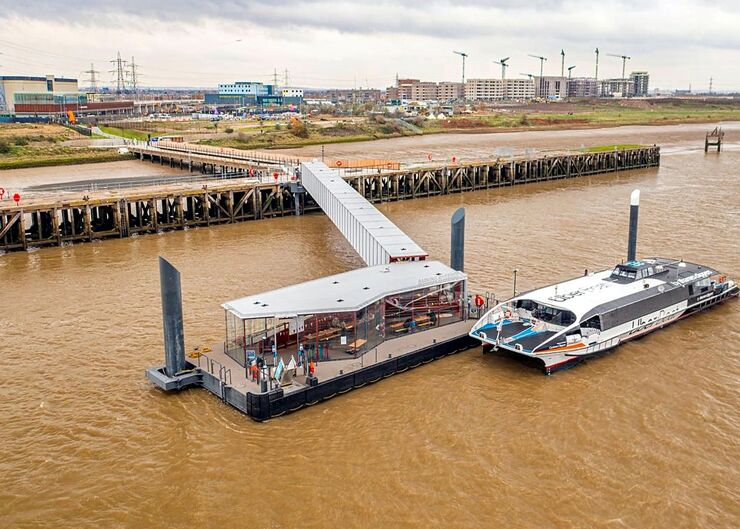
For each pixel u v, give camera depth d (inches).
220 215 3499.0
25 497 1175.0
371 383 1550.2
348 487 1186.6
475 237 2982.3
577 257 2596.0
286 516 1118.4
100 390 1544.0
